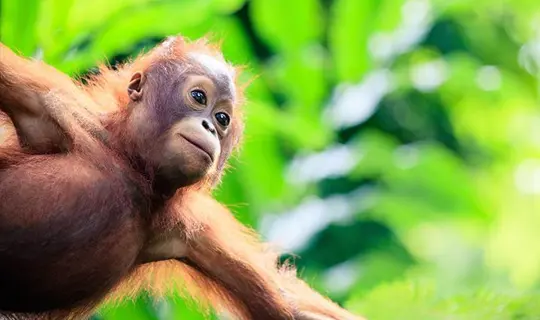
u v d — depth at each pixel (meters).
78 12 9.92
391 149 16.44
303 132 12.19
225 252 9.05
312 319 9.38
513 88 18.33
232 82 8.80
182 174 8.38
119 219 8.25
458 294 8.77
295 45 11.68
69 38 9.94
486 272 19.50
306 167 15.35
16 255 7.98
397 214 15.84
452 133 18.31
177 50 8.88
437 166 16.23
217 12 11.23
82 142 8.31
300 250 14.80
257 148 12.02
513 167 19.39
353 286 14.71
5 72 8.11
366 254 15.47
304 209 15.09
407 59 17.38
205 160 8.35
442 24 18.16
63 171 8.14
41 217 7.98
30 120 8.23
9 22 9.72
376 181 16.17
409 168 16.06
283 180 12.30
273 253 9.65
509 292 8.70
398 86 16.22
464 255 19.84
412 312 8.91
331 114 15.17
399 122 17.50
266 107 11.84
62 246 8.05
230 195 11.85
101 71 9.14
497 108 18.64
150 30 10.30
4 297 8.18
